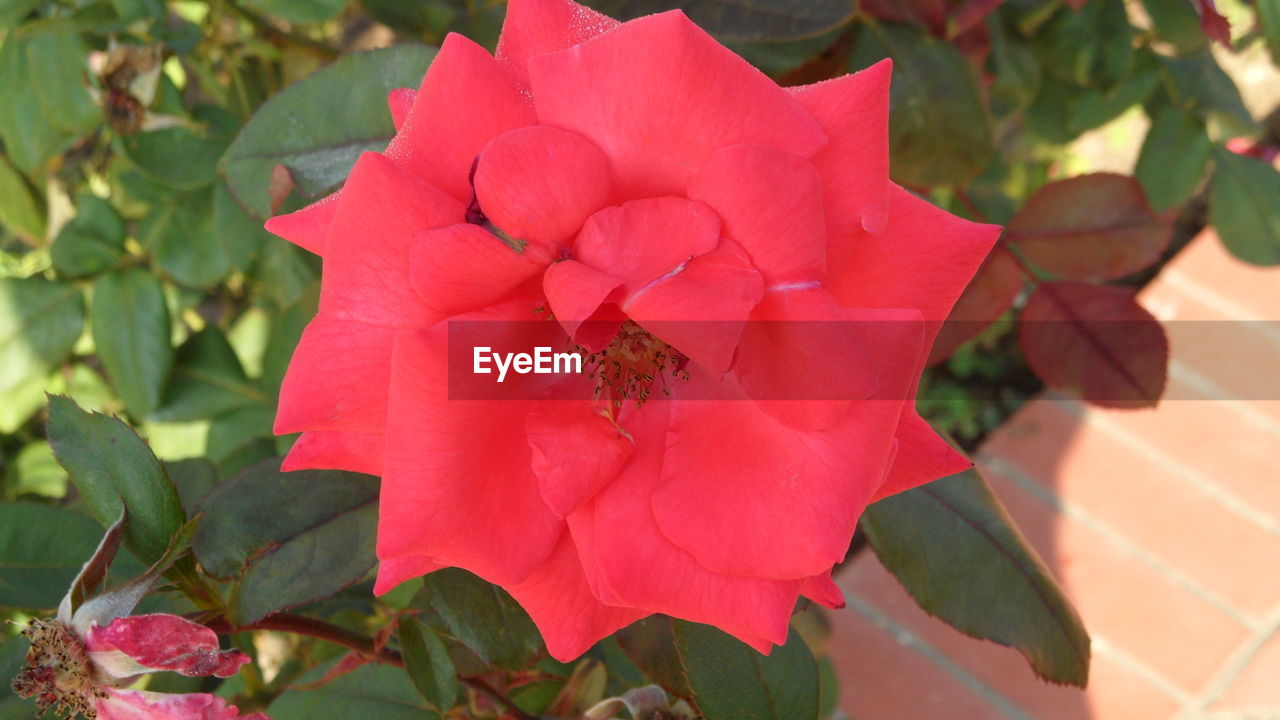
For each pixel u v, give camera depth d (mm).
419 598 267
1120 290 305
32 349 344
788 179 203
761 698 258
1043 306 309
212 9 332
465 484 210
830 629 359
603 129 208
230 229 335
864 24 307
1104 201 299
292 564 248
